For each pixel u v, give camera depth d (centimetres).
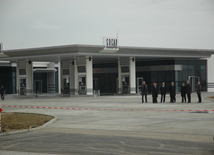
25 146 1070
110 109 2339
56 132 1355
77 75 4234
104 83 5538
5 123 1606
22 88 4691
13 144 1110
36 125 1545
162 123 1570
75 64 4234
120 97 3959
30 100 3716
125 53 4250
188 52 4706
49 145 1079
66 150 998
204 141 1112
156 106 2542
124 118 1791
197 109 2227
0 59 4722
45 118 1803
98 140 1153
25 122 1644
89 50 4016
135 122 1622
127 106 2578
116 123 1598
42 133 1333
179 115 1894
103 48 4003
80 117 1877
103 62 5494
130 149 998
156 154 930
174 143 1082
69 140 1162
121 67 4531
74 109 2389
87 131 1367
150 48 4312
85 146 1052
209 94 4341
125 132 1324
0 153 977
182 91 2914
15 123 1608
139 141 1124
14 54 4478
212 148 1002
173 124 1528
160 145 1052
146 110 2220
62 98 4000
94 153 952
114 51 4122
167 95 4272
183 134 1254
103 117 1856
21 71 4694
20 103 3184
